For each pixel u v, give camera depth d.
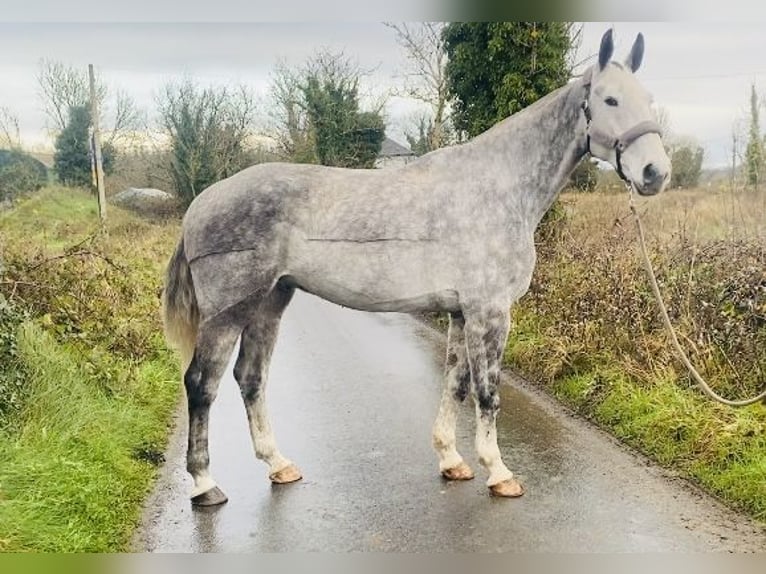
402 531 3.76
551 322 7.38
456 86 9.84
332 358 8.00
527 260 4.26
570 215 9.23
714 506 3.96
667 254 6.64
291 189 4.11
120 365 5.98
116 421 5.10
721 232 7.59
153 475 4.59
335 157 23.77
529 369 6.92
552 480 4.38
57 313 5.82
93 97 18.86
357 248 4.06
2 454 4.04
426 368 7.46
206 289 4.09
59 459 4.05
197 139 24.45
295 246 4.10
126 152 28.44
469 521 3.86
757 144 11.88
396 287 4.12
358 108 23.73
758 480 3.99
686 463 4.50
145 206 25.12
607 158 4.15
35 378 4.85
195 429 4.13
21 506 3.59
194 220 4.14
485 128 9.50
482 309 4.13
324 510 4.05
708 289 5.88
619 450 4.86
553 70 8.98
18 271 5.93
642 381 5.62
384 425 5.53
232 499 4.22
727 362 5.33
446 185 4.16
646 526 3.74
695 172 13.07
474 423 5.60
